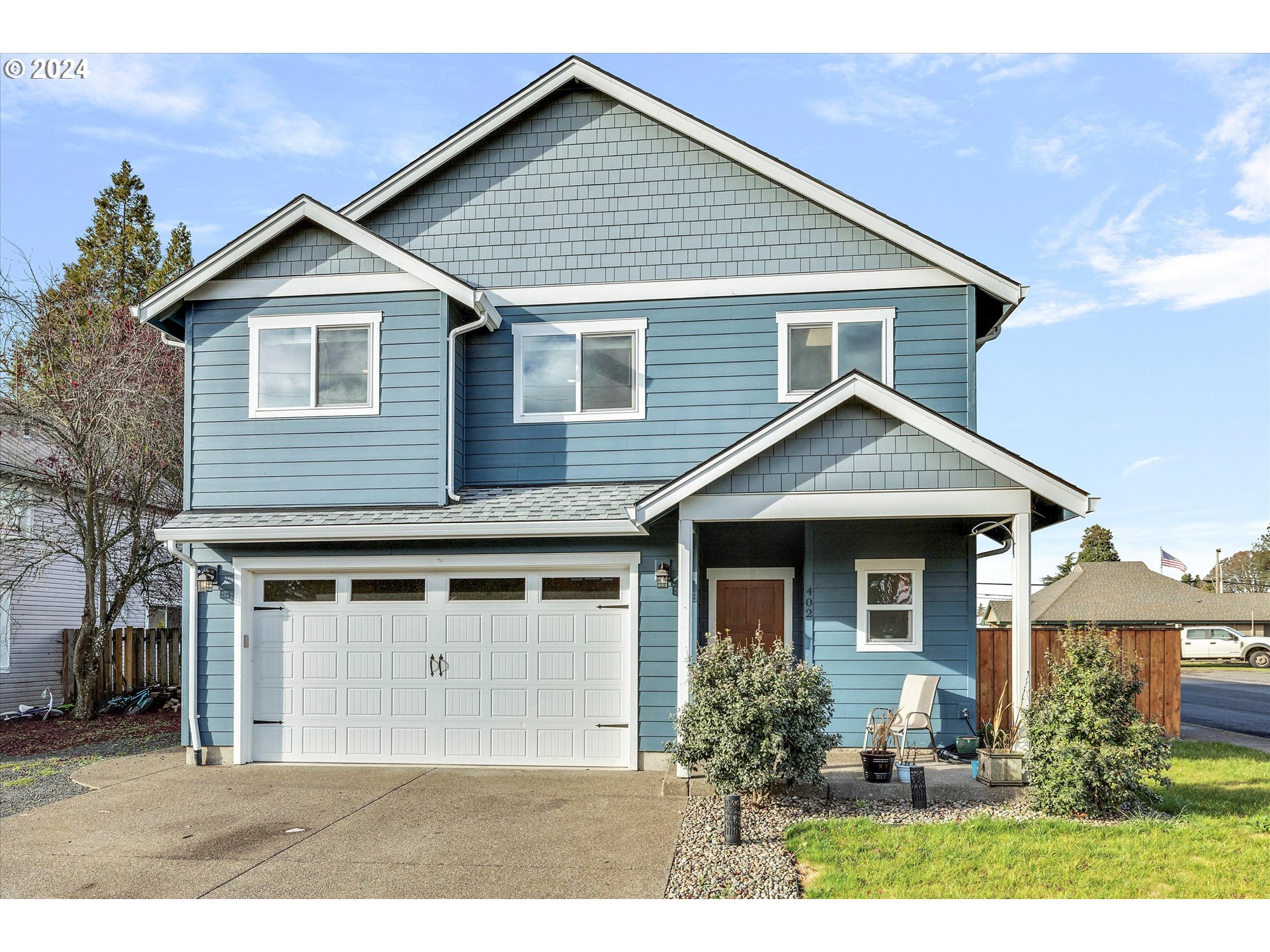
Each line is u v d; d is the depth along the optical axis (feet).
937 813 27.66
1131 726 27.27
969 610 37.60
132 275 105.60
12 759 40.24
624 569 36.99
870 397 30.96
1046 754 27.48
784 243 39.19
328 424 38.22
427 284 37.93
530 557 37.14
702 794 31.01
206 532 36.29
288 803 30.60
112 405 49.34
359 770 36.47
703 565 41.29
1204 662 126.72
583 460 39.45
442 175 41.57
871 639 38.17
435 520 35.65
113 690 54.65
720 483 31.96
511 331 40.32
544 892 21.09
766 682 28.19
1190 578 241.96
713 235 39.63
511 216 40.96
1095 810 26.78
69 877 22.82
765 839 24.99
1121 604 134.51
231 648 38.37
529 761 36.86
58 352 52.70
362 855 24.36
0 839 26.35
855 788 30.91
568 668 37.01
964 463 30.91
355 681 38.06
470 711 37.40
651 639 36.32
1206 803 29.01
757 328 39.01
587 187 40.60
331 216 38.11
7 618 55.62
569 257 40.37
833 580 38.50
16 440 54.39
